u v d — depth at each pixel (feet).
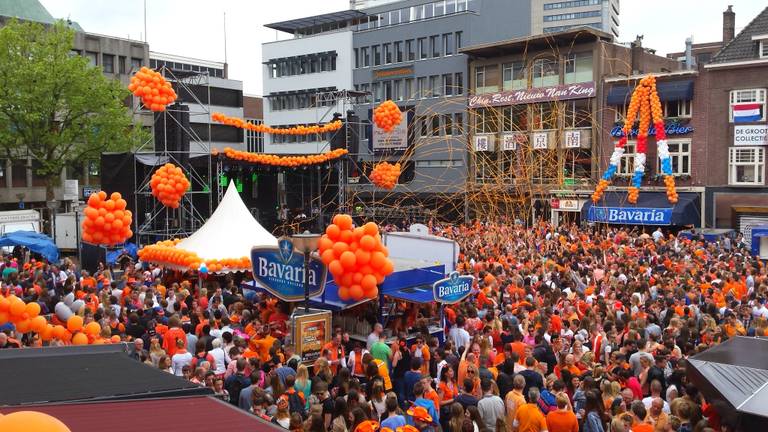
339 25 211.41
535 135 138.62
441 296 44.45
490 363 35.91
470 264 64.80
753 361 27.48
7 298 35.50
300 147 208.74
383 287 44.91
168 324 40.11
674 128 125.49
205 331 39.04
